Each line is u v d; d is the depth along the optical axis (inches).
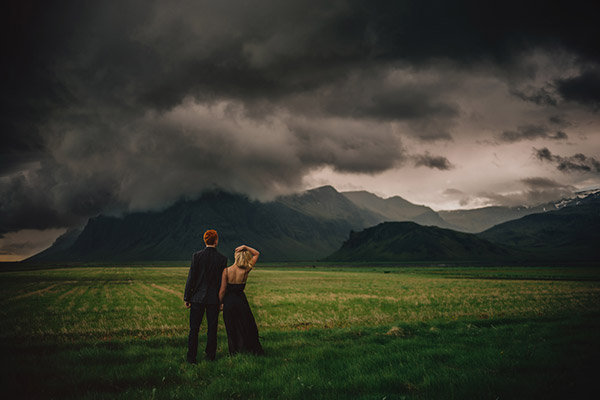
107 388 220.5
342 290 1524.4
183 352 320.8
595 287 1620.3
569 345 317.4
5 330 572.4
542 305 810.2
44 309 921.5
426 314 687.1
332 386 209.2
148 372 248.7
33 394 207.0
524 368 246.1
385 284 2075.5
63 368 258.5
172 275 3826.3
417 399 185.3
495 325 482.0
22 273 4367.6
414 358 272.1
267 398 195.6
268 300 1040.8
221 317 709.9
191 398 198.4
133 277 3321.9
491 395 189.3
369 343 352.5
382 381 216.8
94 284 2265.0
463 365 255.6
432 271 5251.0
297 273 4606.3
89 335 514.0
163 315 770.2
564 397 189.3
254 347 300.8
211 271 288.8
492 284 1996.8
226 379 226.1
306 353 297.7
